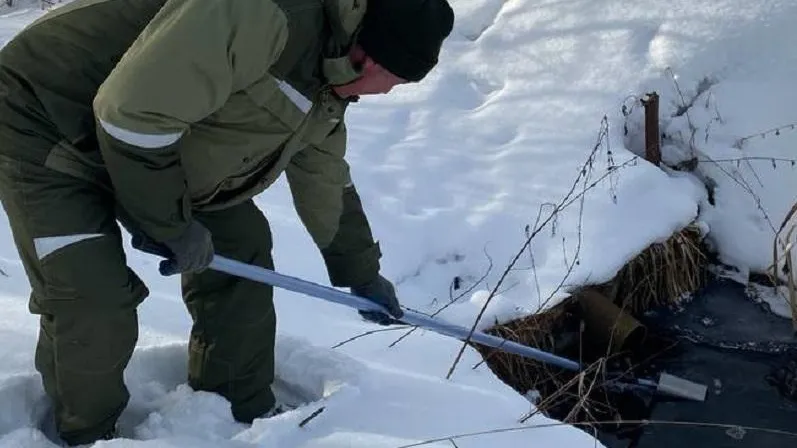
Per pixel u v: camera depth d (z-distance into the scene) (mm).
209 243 2072
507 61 4746
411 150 4270
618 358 3646
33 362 2506
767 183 4066
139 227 2012
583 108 4348
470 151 4285
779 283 3875
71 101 1942
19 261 3217
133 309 2164
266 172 2154
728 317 3838
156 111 1778
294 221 3740
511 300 3496
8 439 2230
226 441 2295
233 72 1818
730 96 4297
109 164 1869
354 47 1929
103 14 1947
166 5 1784
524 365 3396
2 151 1975
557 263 3646
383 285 2633
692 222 3963
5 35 5418
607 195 3898
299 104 1976
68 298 2055
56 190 1996
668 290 3889
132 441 2207
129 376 2537
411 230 3779
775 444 3277
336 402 2467
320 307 3180
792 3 4473
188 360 2568
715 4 4551
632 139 4301
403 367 2781
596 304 3555
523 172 4105
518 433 2479
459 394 2588
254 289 2391
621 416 3457
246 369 2449
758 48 4398
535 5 4922
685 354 3680
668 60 4398
